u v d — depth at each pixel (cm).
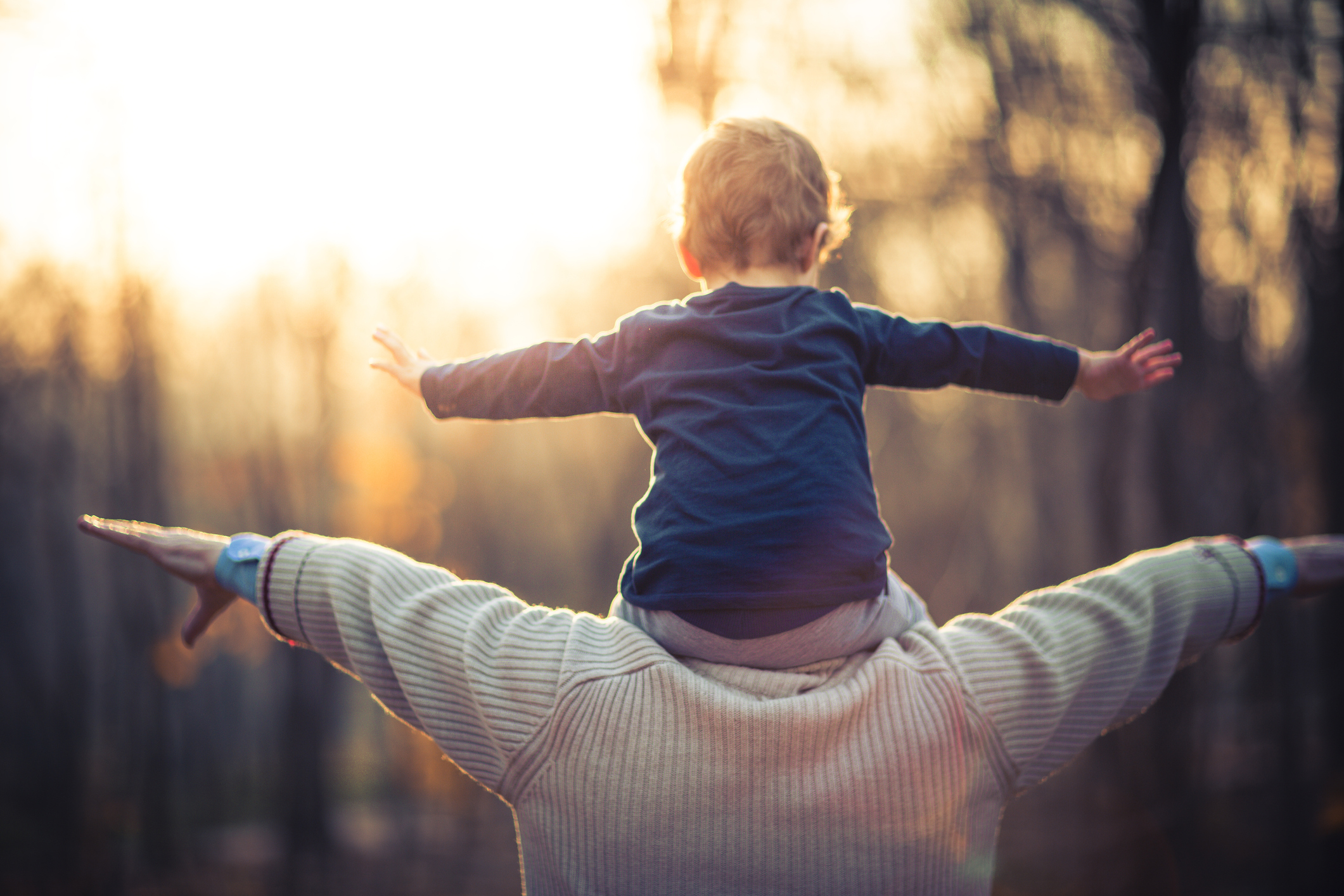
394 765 843
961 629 104
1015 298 577
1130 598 106
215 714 995
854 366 109
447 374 118
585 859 93
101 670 883
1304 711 571
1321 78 459
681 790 91
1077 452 618
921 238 618
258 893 726
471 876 716
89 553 888
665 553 98
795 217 113
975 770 95
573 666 96
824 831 90
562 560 893
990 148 536
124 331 732
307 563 107
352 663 104
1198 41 401
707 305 110
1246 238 497
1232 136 464
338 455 868
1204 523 520
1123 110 486
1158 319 420
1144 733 466
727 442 101
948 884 93
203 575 113
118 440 796
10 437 759
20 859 726
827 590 95
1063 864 491
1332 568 115
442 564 903
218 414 865
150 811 783
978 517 694
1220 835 498
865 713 93
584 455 742
